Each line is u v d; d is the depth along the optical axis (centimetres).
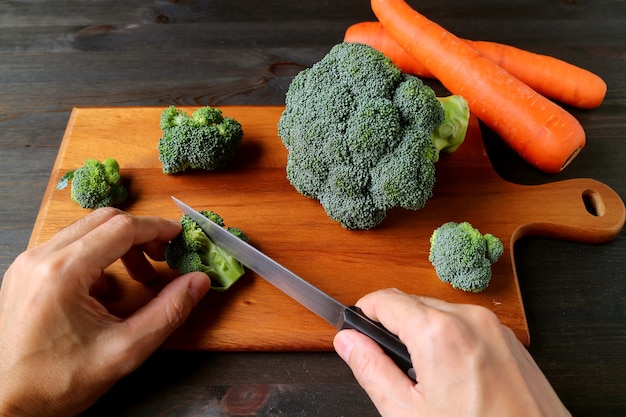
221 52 70
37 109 65
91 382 44
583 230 55
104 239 45
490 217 56
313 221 55
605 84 64
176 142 55
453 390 38
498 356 39
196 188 57
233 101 66
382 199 52
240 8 73
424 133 52
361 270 53
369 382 41
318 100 52
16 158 61
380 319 42
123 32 71
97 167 55
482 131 64
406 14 65
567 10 73
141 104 66
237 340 50
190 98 66
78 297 44
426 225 55
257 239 54
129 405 49
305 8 73
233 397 49
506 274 53
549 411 39
